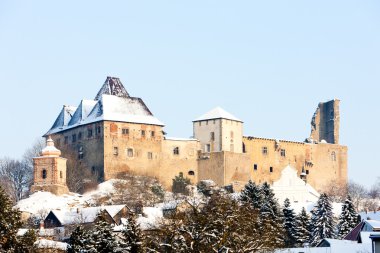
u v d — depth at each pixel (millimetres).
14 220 141625
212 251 154250
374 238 147625
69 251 156000
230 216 161000
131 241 154625
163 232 155500
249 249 159375
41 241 187500
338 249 183875
